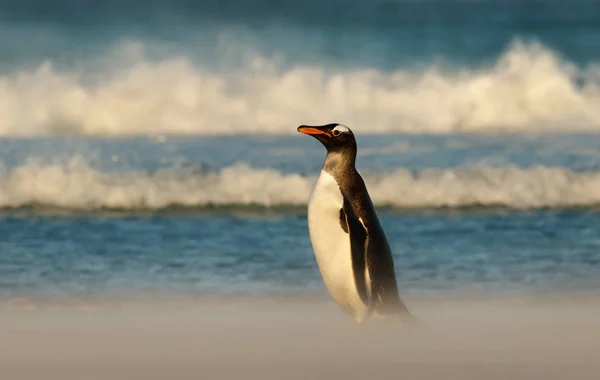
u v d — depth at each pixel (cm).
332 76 3322
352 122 2814
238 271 1359
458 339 965
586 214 1756
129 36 5469
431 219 1706
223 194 1825
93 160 2136
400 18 7012
